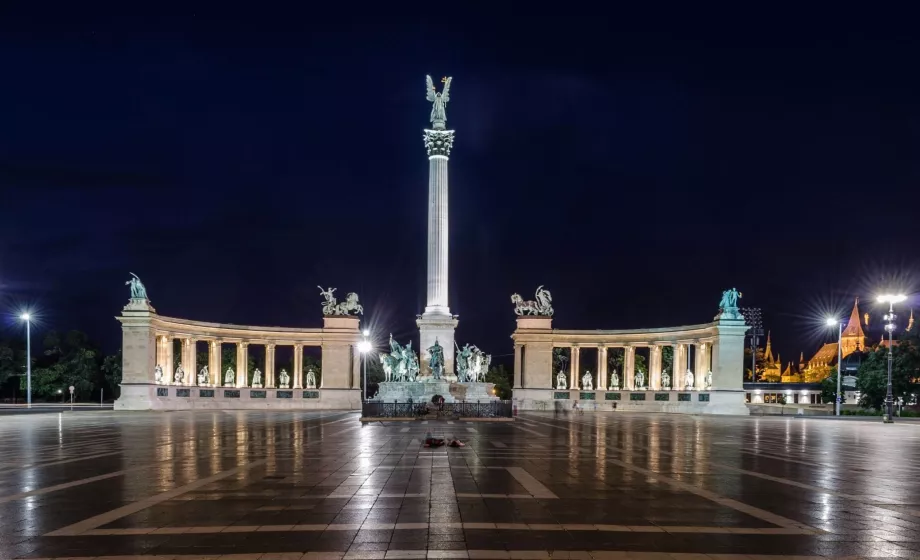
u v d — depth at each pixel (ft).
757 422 227.81
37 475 83.35
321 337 346.95
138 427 173.27
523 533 53.11
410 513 60.18
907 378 317.01
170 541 50.55
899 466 97.09
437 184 266.16
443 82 272.10
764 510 62.95
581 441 134.41
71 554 47.34
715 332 298.56
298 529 54.13
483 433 154.61
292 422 197.98
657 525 56.29
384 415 207.72
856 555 48.08
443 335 262.06
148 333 289.94
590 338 352.90
